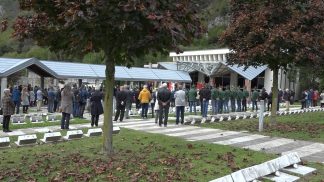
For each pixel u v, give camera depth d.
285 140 14.07
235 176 7.29
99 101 18.08
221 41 17.50
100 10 7.56
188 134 15.29
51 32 8.66
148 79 43.78
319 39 15.63
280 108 37.00
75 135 13.70
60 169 8.53
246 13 16.88
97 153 10.11
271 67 17.41
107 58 9.27
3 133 15.68
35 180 7.75
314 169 9.36
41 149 11.26
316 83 52.81
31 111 29.00
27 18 8.69
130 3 7.27
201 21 8.47
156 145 11.71
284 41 15.24
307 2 16.09
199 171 8.55
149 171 8.37
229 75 60.72
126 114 23.00
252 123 19.41
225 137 14.53
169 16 7.45
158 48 8.56
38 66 32.72
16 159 9.80
